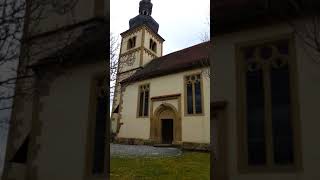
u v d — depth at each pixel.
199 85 23.59
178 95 24.67
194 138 22.83
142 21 38.50
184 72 24.78
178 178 10.02
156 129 25.59
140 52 34.00
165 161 13.49
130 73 30.56
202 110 22.98
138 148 20.67
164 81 26.05
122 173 10.59
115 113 28.69
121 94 28.92
